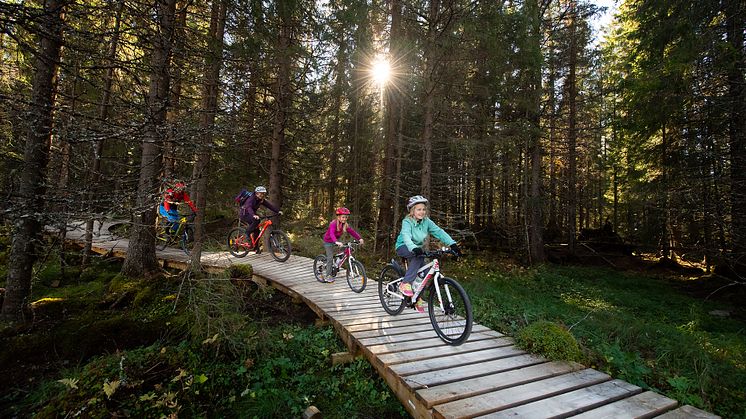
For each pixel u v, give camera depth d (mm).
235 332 4836
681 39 8883
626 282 11914
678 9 8984
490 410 2904
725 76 8602
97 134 2842
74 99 3674
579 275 12891
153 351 4418
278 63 9203
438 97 10547
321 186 20109
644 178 13273
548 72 14078
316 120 16578
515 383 3408
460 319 4930
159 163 5801
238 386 4215
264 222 9508
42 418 3117
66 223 2930
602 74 15125
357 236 7227
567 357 4008
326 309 6027
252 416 3734
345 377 4570
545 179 15766
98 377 3586
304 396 4121
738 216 8484
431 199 11391
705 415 2869
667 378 4430
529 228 14922
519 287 10359
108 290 6621
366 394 4270
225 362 4508
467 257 14336
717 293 10352
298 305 7480
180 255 9742
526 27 10125
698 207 9148
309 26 10508
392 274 6301
